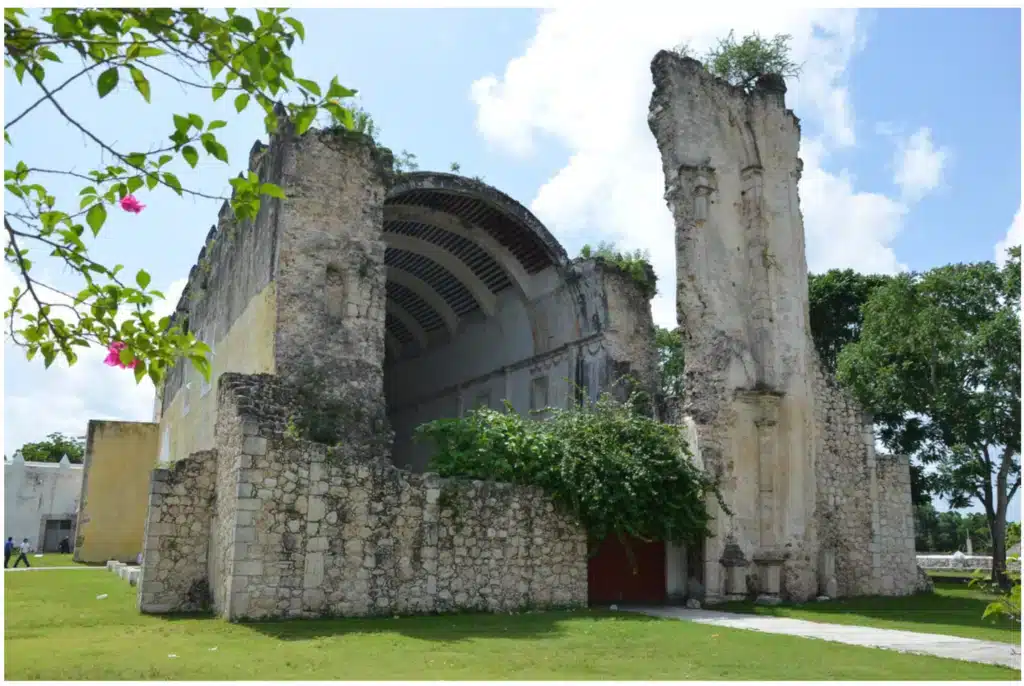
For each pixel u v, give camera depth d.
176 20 4.70
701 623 12.39
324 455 12.00
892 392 25.89
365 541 12.09
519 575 13.48
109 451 28.45
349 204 17.23
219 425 13.59
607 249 22.97
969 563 33.75
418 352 31.12
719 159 18.09
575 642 9.77
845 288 31.50
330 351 16.27
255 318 17.61
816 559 16.69
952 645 10.23
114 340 5.45
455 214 23.83
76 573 20.88
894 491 19.36
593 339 21.70
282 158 17.16
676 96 18.05
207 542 13.01
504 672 7.57
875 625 12.57
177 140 4.91
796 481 16.67
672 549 16.09
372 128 18.62
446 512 12.93
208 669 7.46
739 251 17.77
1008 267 25.62
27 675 6.96
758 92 18.78
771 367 17.05
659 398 18.23
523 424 15.05
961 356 24.75
